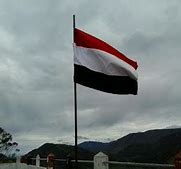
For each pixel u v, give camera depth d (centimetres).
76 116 534
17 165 1223
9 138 2239
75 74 518
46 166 888
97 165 561
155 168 433
